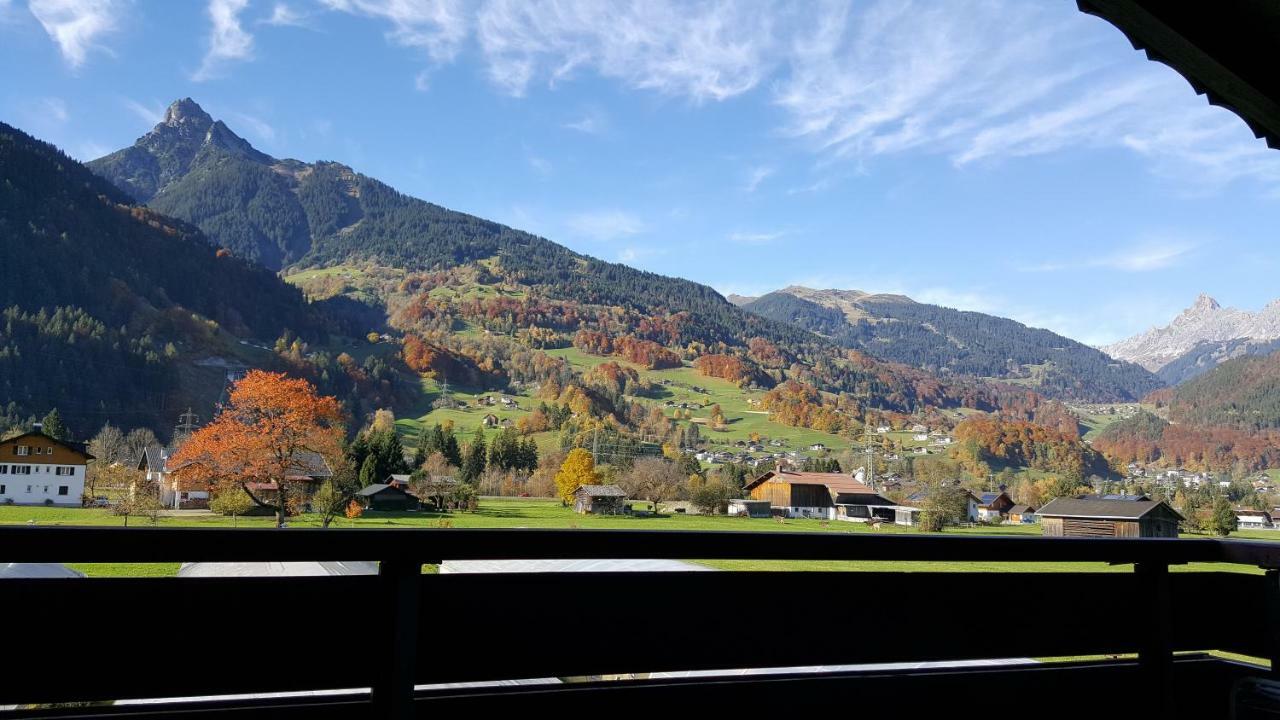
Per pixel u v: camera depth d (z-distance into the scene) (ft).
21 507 75.77
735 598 7.17
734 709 7.18
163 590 5.85
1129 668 8.67
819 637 7.39
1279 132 9.32
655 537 6.44
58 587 5.66
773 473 154.61
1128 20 7.97
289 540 5.54
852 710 7.55
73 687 5.65
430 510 116.26
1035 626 8.21
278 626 6.07
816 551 6.91
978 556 7.39
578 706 6.75
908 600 7.75
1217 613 9.02
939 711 7.87
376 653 6.22
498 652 6.48
